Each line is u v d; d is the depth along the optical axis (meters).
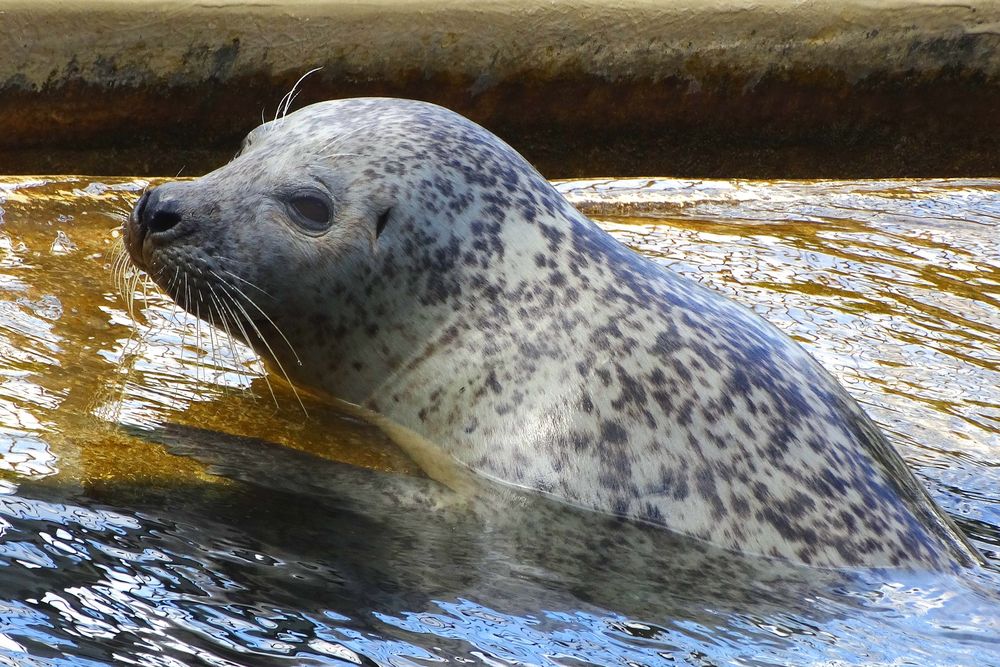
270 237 11.46
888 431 13.32
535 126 23.95
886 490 10.99
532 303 11.59
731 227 19.48
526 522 10.35
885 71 25.12
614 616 9.09
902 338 15.79
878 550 10.43
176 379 12.24
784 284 17.11
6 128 21.39
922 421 13.67
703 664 8.59
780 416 11.09
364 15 22.34
